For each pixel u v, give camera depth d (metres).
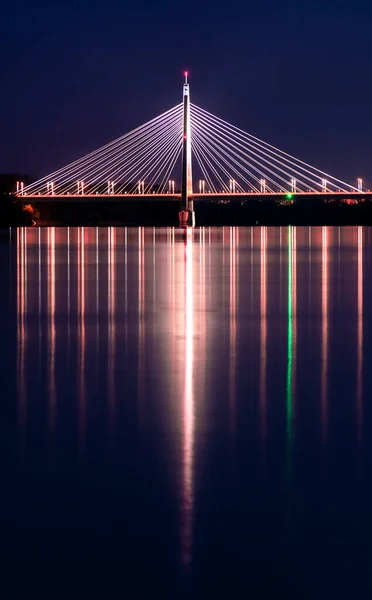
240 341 16.80
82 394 11.57
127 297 26.75
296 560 6.19
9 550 6.36
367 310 22.73
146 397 11.38
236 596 5.73
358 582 5.89
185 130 126.25
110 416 10.26
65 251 63.31
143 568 6.08
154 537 6.55
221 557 6.24
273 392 11.73
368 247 70.12
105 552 6.32
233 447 8.88
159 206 179.75
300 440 9.16
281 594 5.75
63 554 6.29
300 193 124.25
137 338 17.22
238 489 7.57
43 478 7.87
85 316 21.34
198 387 12.09
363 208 191.25
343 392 11.72
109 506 7.17
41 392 11.73
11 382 12.46
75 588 5.84
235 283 32.69
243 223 191.38
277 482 7.76
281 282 33.09
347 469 8.13
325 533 6.63
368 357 14.80
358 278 35.22
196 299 26.05
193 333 18.02
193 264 46.22
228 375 13.03
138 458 8.48
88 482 7.76
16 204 138.00
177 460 8.41
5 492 7.51
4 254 58.38
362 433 9.45
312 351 15.52
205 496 7.40
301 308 23.28
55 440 9.15
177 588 5.82
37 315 21.62
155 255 56.72
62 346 16.16
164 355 15.02
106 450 8.75
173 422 9.95
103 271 40.19
